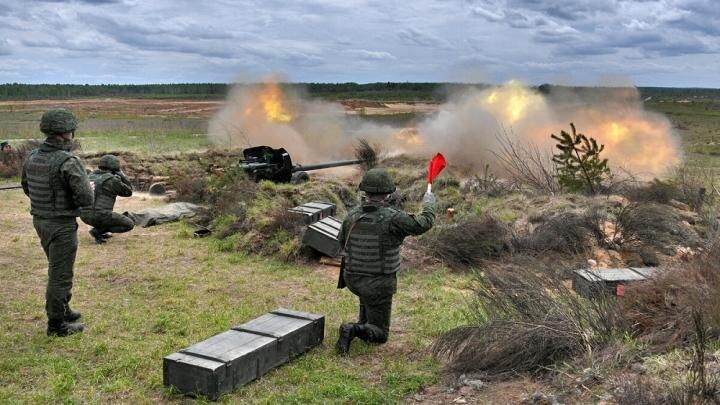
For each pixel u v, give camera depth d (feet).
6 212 42.86
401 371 17.62
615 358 15.42
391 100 259.19
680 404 12.49
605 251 30.83
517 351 16.44
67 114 19.65
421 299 25.31
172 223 39.99
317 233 31.01
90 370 17.60
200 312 23.29
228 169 46.60
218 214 39.58
